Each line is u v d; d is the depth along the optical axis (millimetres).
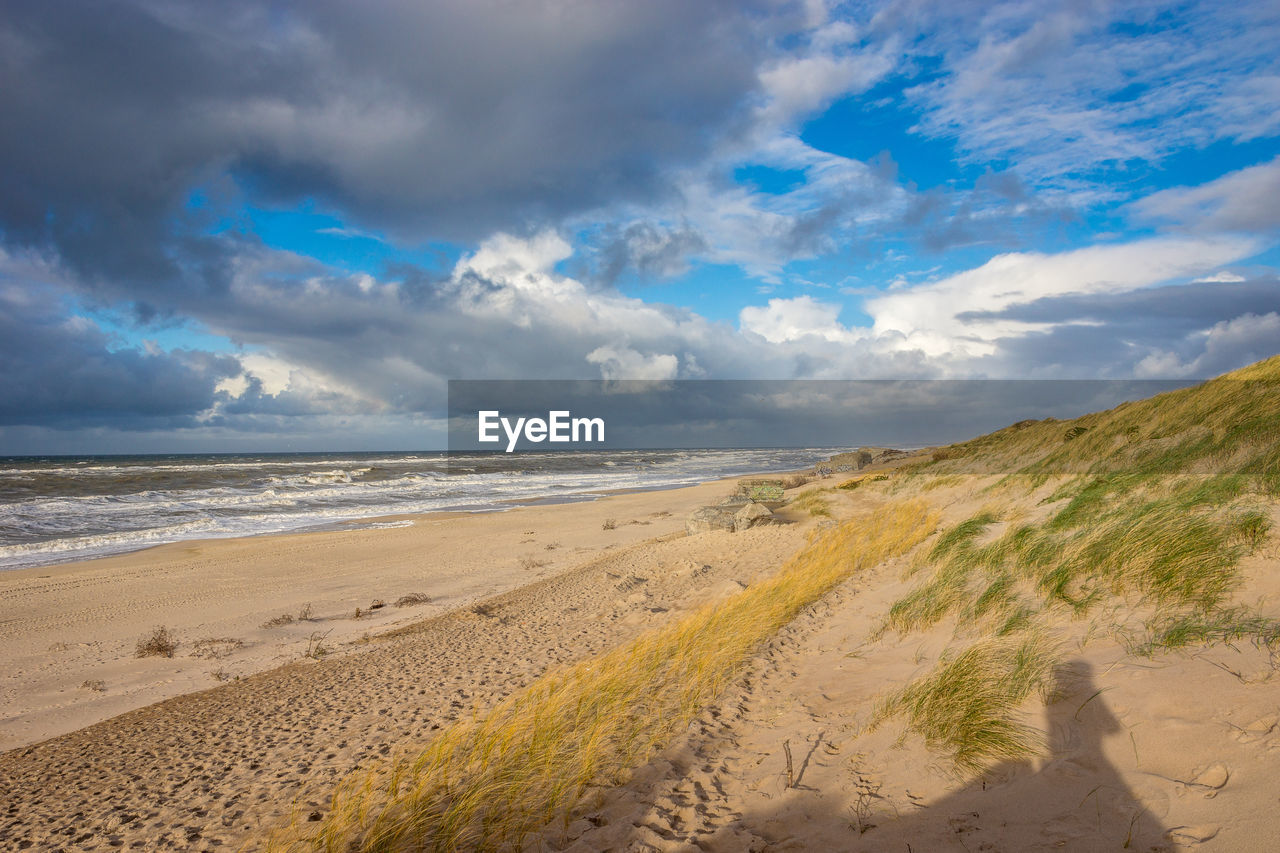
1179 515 5160
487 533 23922
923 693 3730
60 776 5758
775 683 5211
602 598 11570
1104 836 2301
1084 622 4215
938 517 12516
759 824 3043
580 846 3074
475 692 6734
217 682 9180
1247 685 2848
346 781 4547
